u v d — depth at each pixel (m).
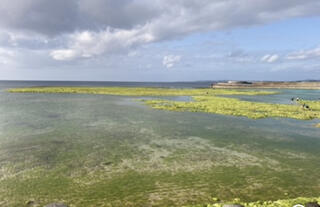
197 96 68.31
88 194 10.68
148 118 30.89
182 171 13.54
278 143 19.67
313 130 24.61
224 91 98.25
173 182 12.06
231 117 32.09
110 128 24.64
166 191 11.06
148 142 19.53
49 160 14.95
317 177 12.93
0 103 45.12
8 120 27.94
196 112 36.16
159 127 25.42
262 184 11.97
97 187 11.38
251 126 26.31
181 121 28.92
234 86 152.75
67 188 11.23
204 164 14.70
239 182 12.16
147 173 13.17
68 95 68.19
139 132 23.00
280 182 12.23
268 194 10.92
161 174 13.06
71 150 17.08
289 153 17.08
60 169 13.53
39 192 10.79
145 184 11.78
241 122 28.59
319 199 8.66
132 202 10.02
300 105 46.59
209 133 22.91
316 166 14.56
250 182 12.18
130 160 15.21
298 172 13.60
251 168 14.14
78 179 12.25
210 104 45.41
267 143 19.64
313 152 17.34
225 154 16.70
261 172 13.54
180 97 67.12
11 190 10.94
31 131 22.61
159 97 66.00
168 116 32.53
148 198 10.38
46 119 29.09
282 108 40.78
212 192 11.03
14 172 12.98
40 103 46.22
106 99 56.78
